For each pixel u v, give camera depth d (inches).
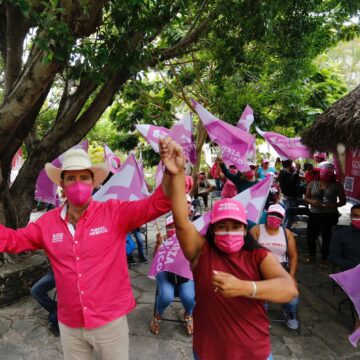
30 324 160.6
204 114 216.5
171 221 152.5
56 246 87.6
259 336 77.1
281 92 386.6
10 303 178.2
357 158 259.8
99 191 169.2
